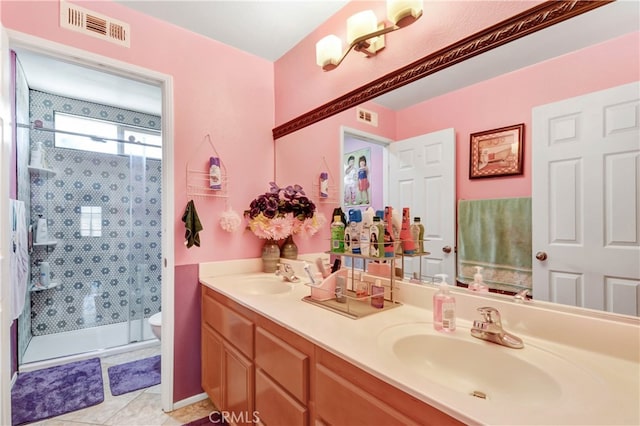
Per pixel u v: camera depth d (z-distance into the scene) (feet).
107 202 10.30
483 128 3.56
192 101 6.19
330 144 5.79
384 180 4.74
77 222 9.82
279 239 6.72
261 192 7.16
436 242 4.03
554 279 3.01
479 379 2.87
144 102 10.02
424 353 3.17
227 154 6.64
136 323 9.62
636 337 2.51
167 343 5.83
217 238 6.45
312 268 5.96
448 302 3.27
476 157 3.64
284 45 6.72
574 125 2.87
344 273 4.54
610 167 2.66
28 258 8.29
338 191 5.63
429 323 3.53
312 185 6.25
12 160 6.97
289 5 5.44
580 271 2.84
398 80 4.46
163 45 5.86
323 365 3.00
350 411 2.63
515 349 2.83
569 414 1.86
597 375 2.35
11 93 6.88
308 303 4.31
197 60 6.27
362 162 5.12
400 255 4.40
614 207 2.64
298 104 6.60
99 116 10.12
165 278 5.88
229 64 6.71
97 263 10.14
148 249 10.85
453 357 3.07
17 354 7.09
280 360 3.59
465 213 3.75
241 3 5.38
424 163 4.18
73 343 8.84
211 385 5.62
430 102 4.09
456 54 3.76
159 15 5.70
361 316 3.72
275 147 7.34
